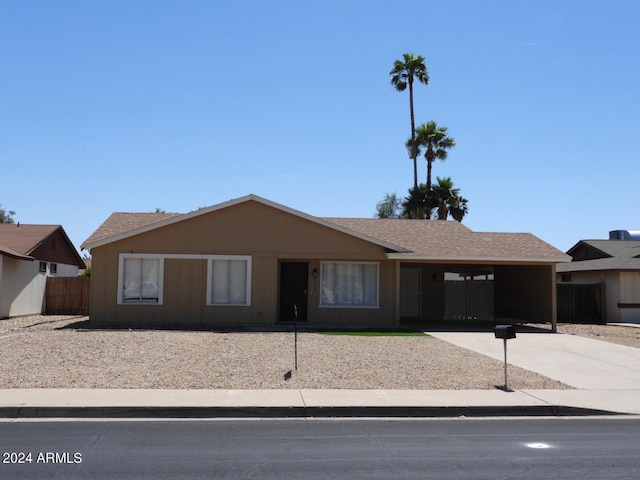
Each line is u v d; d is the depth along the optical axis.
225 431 9.15
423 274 29.03
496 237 26.16
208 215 22.92
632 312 29.02
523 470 7.21
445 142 48.22
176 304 22.70
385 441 8.60
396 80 49.25
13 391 11.20
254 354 15.67
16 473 6.92
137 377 12.59
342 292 23.67
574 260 39.19
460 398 11.23
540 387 12.45
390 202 59.12
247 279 22.84
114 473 6.94
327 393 11.47
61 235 34.28
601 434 9.18
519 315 27.00
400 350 16.98
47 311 30.94
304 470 7.12
